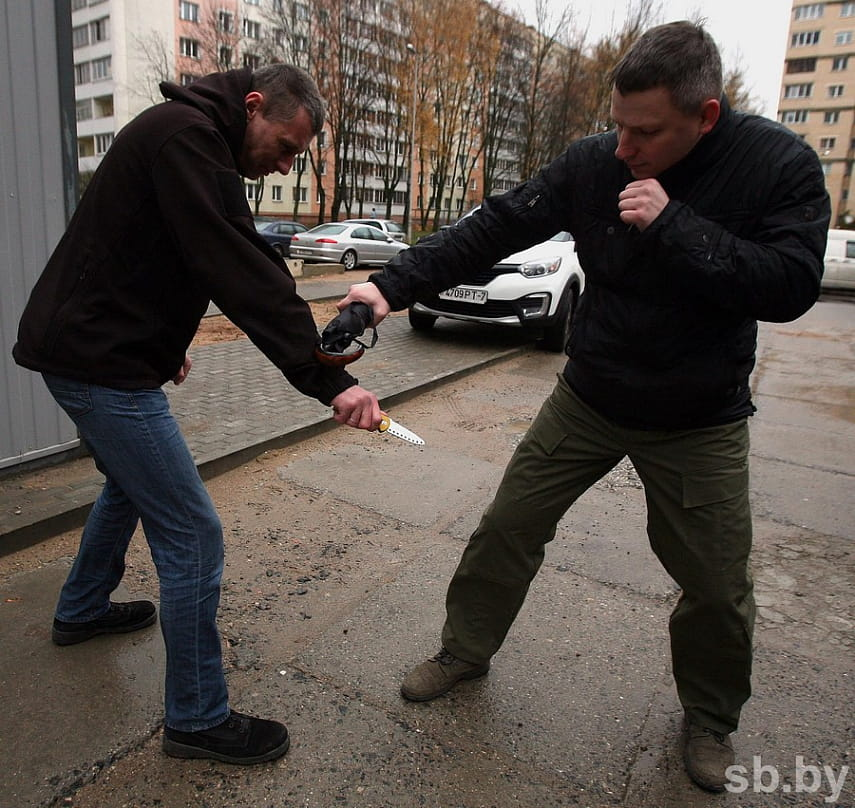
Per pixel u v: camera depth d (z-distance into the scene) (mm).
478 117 43656
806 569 3361
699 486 1882
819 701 2396
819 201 1619
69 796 1848
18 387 3578
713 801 1945
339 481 4102
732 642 1961
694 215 1592
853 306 17453
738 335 1811
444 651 2330
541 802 1912
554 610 2873
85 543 2344
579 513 3854
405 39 38344
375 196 63031
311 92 1832
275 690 2299
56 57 3473
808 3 66312
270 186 56156
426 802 1887
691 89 1539
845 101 66062
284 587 2951
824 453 5113
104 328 1724
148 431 1791
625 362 1863
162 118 1645
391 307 1967
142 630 2580
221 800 1859
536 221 1976
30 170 3447
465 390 6414
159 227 1692
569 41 38406
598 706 2307
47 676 2297
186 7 52375
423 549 3348
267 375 6219
